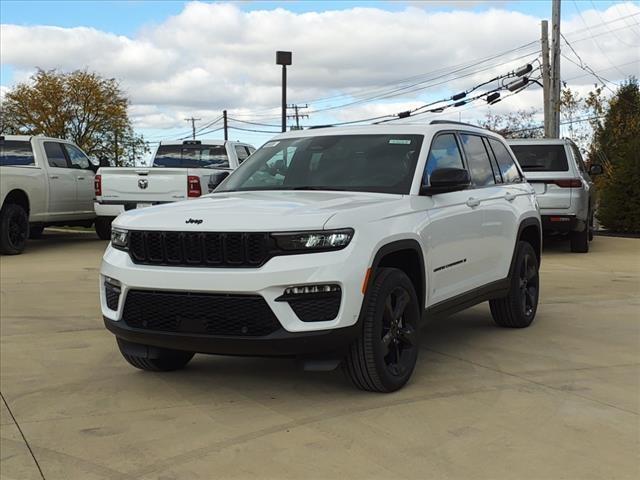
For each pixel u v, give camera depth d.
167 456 3.83
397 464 3.66
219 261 4.34
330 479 3.50
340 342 4.29
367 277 4.39
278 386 5.04
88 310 7.84
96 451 3.92
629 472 3.54
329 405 4.59
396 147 5.61
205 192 12.67
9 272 10.62
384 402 4.62
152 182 12.57
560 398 4.69
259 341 4.21
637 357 5.76
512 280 6.68
